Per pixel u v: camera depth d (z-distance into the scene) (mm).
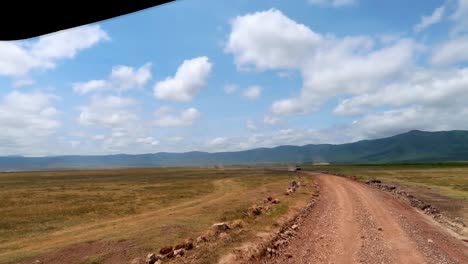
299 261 15891
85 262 15297
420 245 18578
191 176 107062
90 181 86250
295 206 31344
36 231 25953
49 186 68062
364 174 95938
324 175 95250
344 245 18375
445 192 45156
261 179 82812
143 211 35625
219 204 34625
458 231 23297
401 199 38594
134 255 16062
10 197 46781
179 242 18094
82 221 30188
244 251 16141
